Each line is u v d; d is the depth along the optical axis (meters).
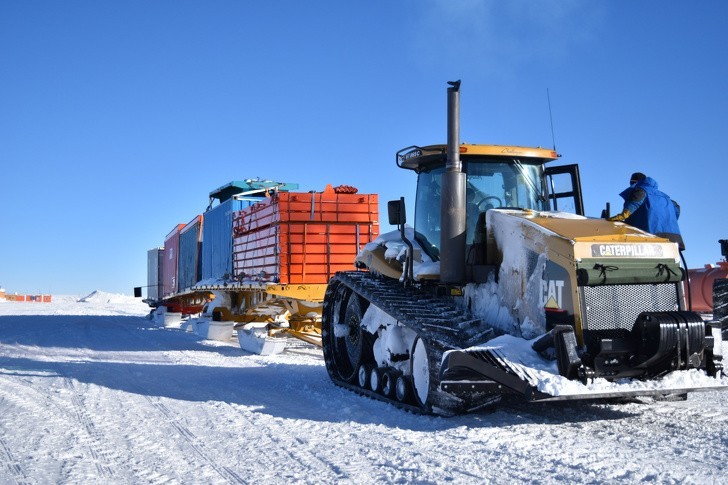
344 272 8.73
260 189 15.89
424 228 7.53
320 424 5.93
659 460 4.40
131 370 9.93
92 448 5.11
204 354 12.46
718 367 5.44
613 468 4.21
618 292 5.53
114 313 32.47
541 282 5.72
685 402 6.60
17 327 21.03
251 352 12.80
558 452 4.65
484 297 6.47
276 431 5.66
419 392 6.41
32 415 6.35
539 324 5.71
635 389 5.23
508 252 6.16
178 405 6.98
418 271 7.01
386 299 7.02
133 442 5.30
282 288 11.85
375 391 7.43
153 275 27.52
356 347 8.11
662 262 5.66
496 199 7.01
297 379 9.04
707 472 4.09
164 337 16.80
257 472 4.41
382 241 8.23
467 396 5.76
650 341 5.23
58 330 19.50
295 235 12.01
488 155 6.96
